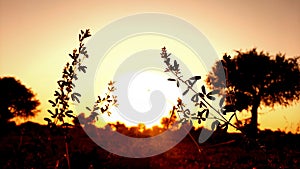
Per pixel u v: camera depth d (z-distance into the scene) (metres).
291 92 31.52
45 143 5.26
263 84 30.20
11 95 37.53
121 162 8.76
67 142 4.99
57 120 4.98
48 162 5.57
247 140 4.00
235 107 3.79
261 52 29.91
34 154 5.42
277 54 31.31
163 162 12.59
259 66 29.05
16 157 5.43
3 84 38.06
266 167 4.95
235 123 3.95
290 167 5.34
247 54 28.47
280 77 31.03
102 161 6.12
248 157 12.07
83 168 5.62
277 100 31.27
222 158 14.08
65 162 5.53
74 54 5.14
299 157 6.95
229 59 3.94
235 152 15.48
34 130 5.43
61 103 4.92
